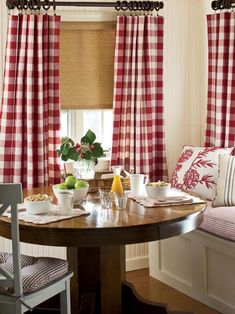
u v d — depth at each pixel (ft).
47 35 12.52
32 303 7.85
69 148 10.18
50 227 7.80
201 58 14.43
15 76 12.41
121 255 10.39
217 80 13.70
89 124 14.06
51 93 12.77
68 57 13.25
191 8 14.25
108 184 10.45
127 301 10.55
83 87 13.43
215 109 13.87
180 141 14.46
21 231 7.97
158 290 12.40
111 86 13.65
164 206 9.18
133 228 7.85
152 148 13.70
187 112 14.47
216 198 12.26
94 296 10.25
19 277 7.57
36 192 10.61
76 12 13.10
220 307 10.97
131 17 13.21
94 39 13.38
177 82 14.29
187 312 10.38
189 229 8.53
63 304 8.62
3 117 12.46
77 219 8.29
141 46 13.28
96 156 10.28
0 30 12.41
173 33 14.10
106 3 13.08
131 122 13.48
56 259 8.83
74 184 9.53
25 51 12.36
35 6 12.55
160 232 8.07
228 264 10.71
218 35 13.64
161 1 13.82
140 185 10.11
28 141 12.48
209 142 14.16
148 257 14.08
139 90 13.38
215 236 10.98
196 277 11.65
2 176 12.53
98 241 7.79
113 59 13.56
